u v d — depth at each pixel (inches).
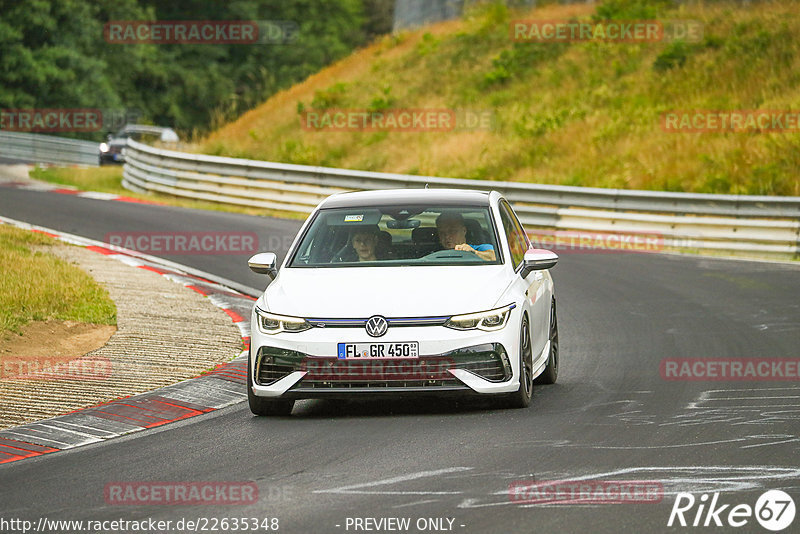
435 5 6815.9
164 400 1258.6
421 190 1371.8
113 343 1579.7
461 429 1067.3
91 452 1021.8
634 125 4291.3
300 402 1283.2
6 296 1700.3
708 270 2554.1
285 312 1141.1
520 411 1159.0
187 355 1523.1
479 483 855.1
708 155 3809.1
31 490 879.7
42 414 1179.9
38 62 7795.3
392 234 1263.5
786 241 2903.5
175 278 2310.5
